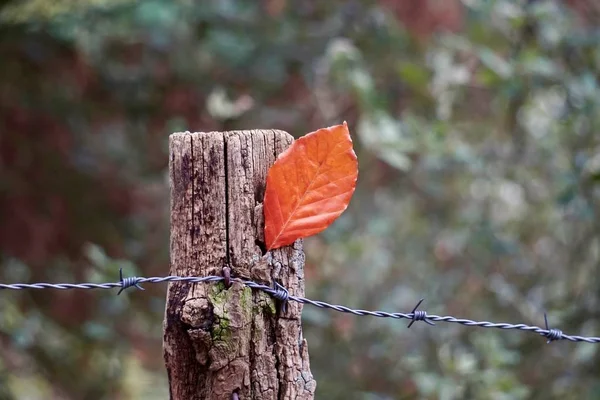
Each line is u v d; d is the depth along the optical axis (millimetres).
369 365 4328
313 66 4668
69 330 4949
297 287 1817
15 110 4859
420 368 3900
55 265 4961
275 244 1783
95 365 5152
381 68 4766
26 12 4465
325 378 4281
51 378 5016
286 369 1782
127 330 4934
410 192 5281
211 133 1802
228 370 1735
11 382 4840
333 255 4660
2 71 4809
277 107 4992
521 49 4348
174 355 1761
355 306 4562
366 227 5043
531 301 4520
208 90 4859
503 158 4758
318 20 4902
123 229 5105
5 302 4395
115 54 5062
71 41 4660
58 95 4934
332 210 1793
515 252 4418
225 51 4500
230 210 1773
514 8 4266
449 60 4559
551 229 5062
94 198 5070
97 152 5082
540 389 4176
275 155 1816
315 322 3496
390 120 3867
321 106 4934
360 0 4750
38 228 4922
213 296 1739
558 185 4559
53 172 4980
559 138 4461
